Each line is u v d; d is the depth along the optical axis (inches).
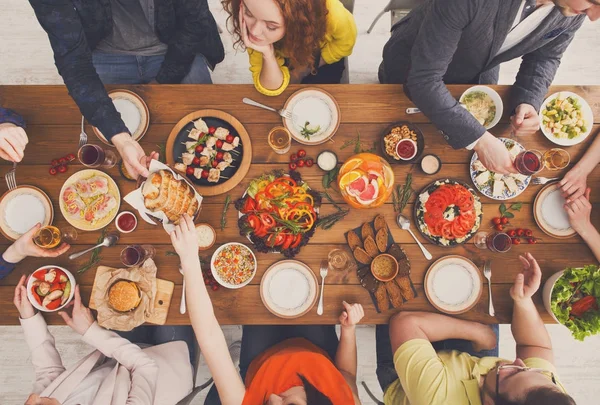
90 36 72.5
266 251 61.3
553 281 60.4
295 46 62.0
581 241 63.6
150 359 63.7
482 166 63.4
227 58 104.0
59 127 64.9
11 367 96.3
